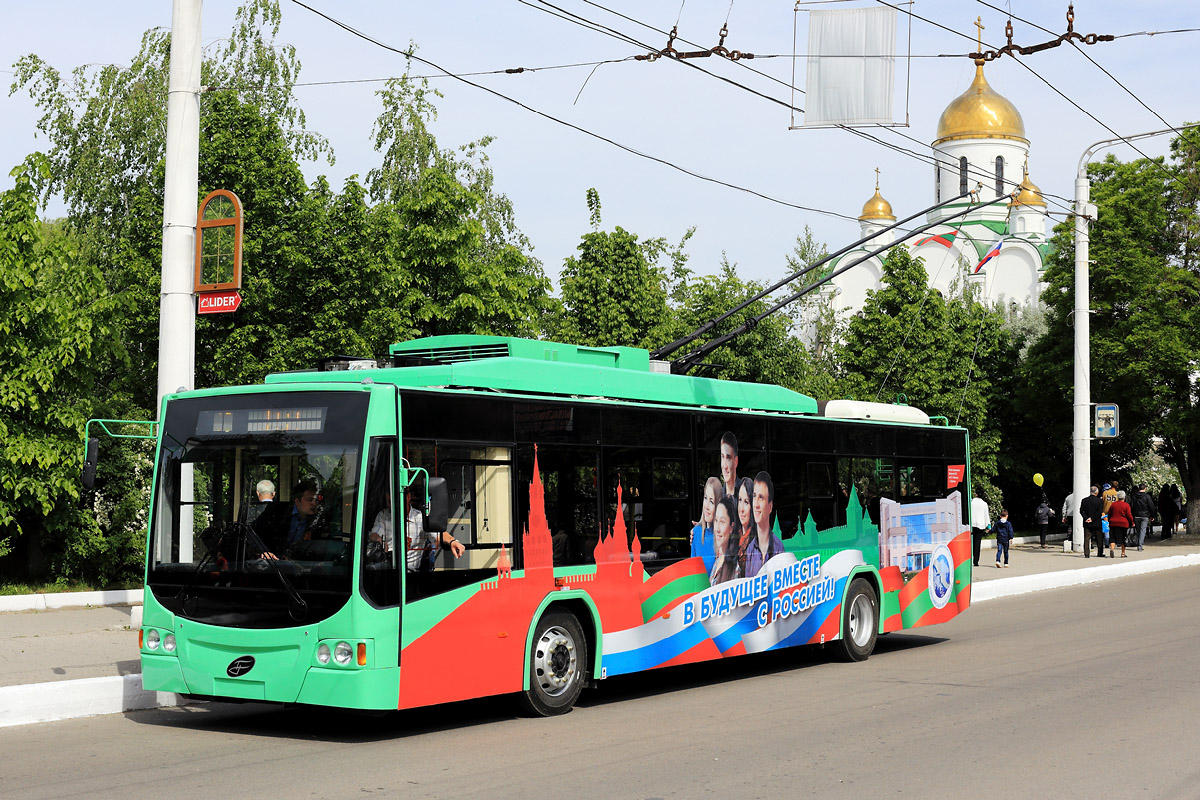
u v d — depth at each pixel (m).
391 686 9.03
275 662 9.18
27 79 31.56
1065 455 44.19
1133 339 37.34
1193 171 39.84
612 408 11.45
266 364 21.09
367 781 7.86
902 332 38.56
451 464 9.76
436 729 9.97
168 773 8.14
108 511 20.23
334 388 9.43
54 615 16.53
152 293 22.16
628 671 11.34
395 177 34.19
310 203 21.50
